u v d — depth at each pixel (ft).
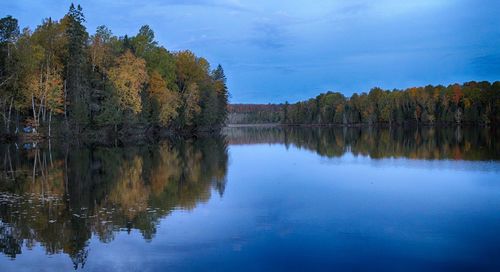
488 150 154.61
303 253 46.03
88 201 69.82
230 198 72.49
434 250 46.98
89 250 47.19
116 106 202.69
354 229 54.44
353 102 554.05
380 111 503.61
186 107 265.13
